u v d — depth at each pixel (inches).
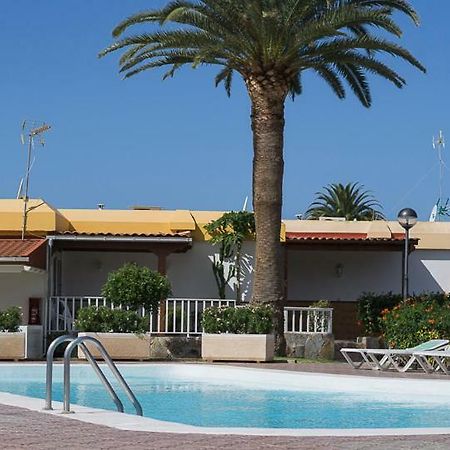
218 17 965.2
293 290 1285.7
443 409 597.0
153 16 981.8
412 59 979.9
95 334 931.3
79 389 718.5
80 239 1111.0
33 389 722.2
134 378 810.2
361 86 1105.4
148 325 978.7
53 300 1090.1
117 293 968.9
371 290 1288.1
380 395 671.8
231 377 785.6
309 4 956.6
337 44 980.6
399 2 986.1
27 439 347.9
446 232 1298.0
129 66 1021.2
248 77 1007.0
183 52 1021.8
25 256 1008.2
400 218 1032.2
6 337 920.9
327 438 357.7
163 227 1235.2
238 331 941.2
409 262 1294.3
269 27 946.1
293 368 838.5
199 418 549.6
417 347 845.2
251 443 339.9
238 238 1211.2
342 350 858.8
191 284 1235.9
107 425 389.4
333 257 1291.8
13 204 1189.1
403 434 373.4
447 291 1284.4
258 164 995.3
